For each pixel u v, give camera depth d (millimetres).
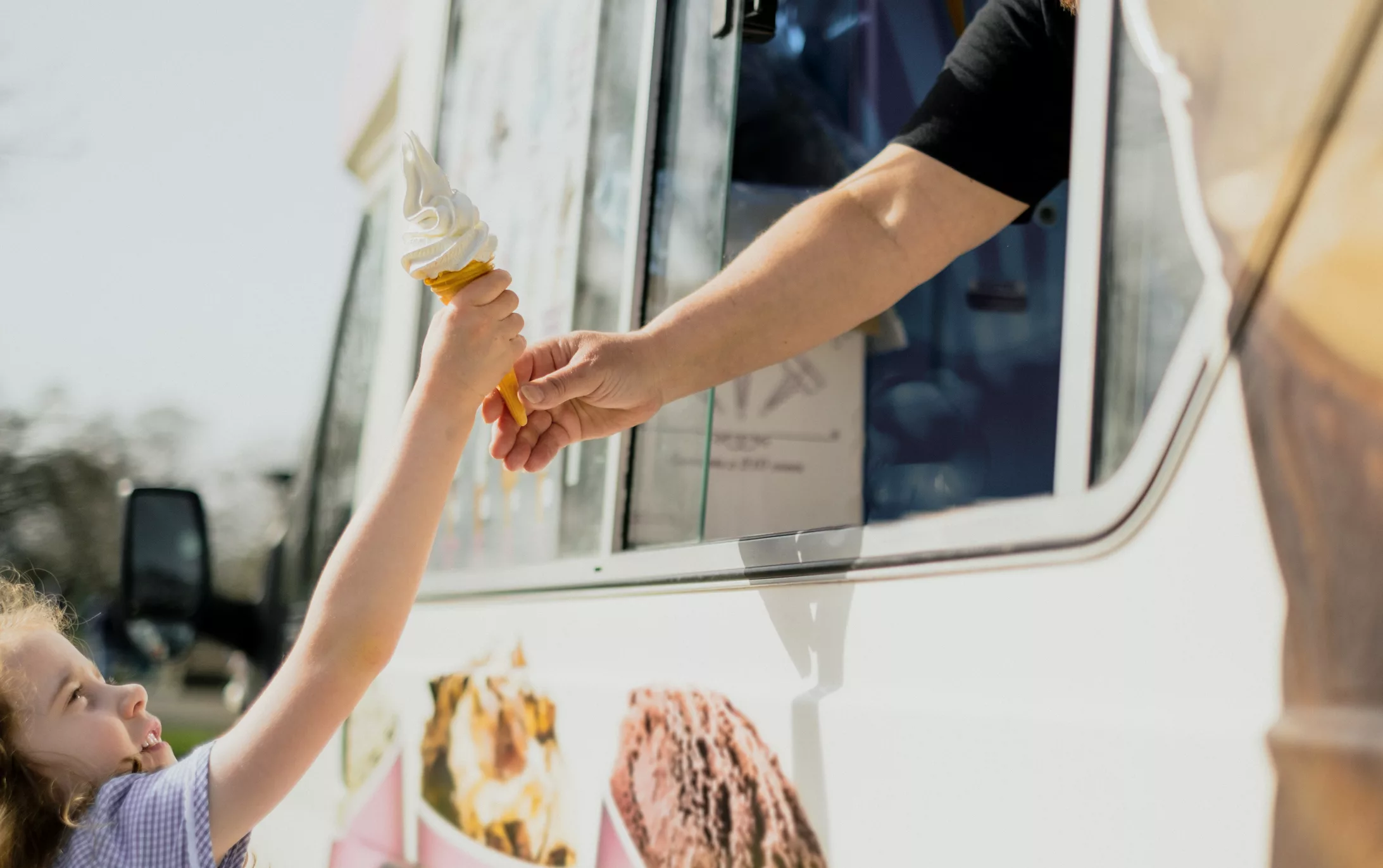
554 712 1680
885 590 1133
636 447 1692
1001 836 945
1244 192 820
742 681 1315
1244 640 800
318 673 1401
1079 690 921
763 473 2061
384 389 2908
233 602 3631
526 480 1931
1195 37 873
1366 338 727
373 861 2320
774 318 1583
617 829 1494
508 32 2318
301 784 2873
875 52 2340
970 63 1625
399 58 3164
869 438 2172
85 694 1513
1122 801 851
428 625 2236
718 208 1734
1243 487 805
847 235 1614
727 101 1716
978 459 2266
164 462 21531
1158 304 888
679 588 1470
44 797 1430
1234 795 779
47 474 20688
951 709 1011
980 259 2367
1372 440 720
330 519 3275
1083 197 969
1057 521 960
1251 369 804
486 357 1390
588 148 1931
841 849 1112
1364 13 752
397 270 2955
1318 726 741
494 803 1833
